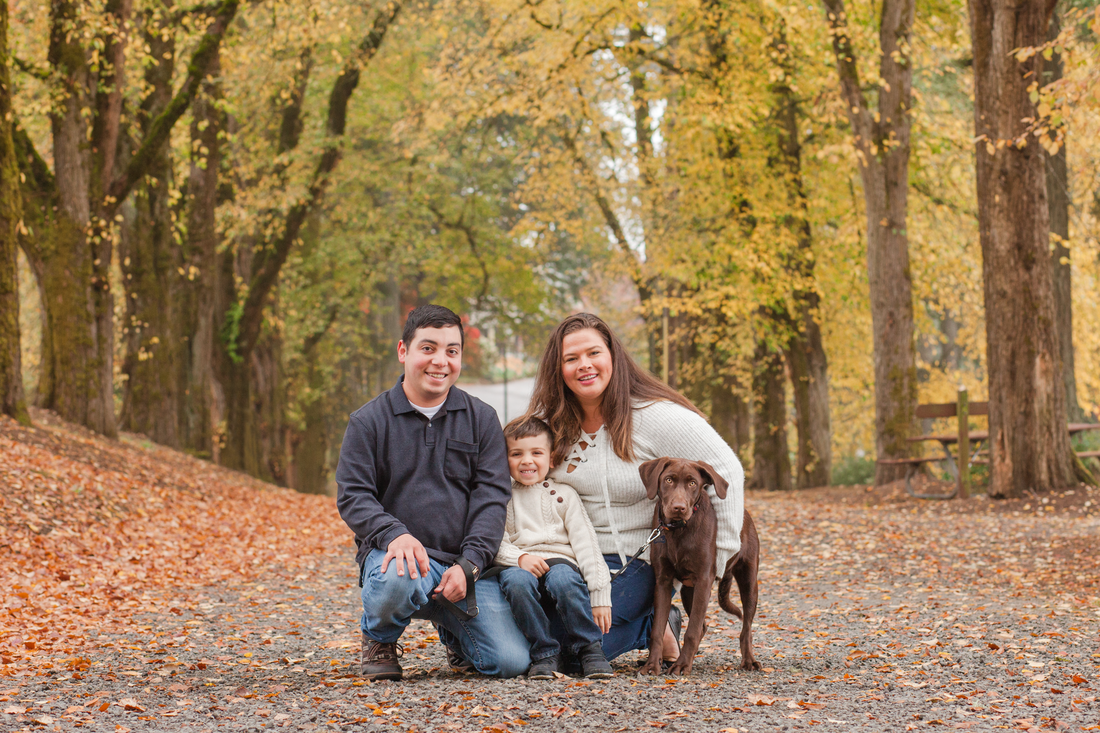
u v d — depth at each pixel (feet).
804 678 13.99
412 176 84.79
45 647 17.11
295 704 12.21
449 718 11.34
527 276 100.83
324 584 27.63
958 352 106.83
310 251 82.07
